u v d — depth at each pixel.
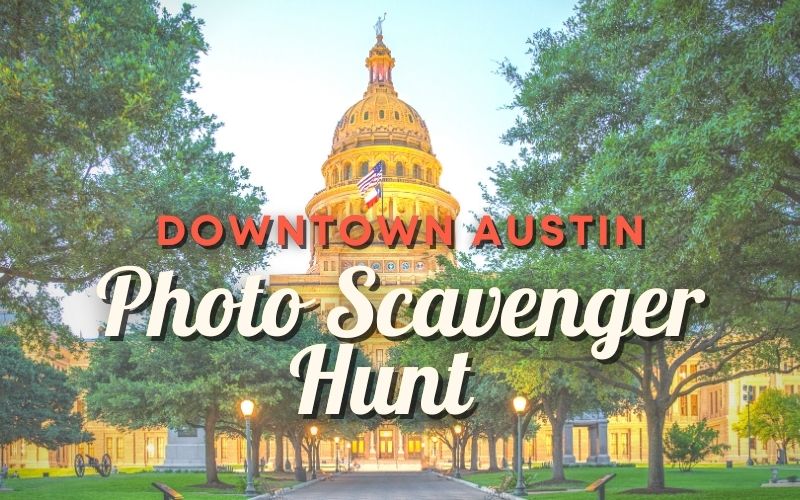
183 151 21.45
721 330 28.62
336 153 160.38
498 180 26.53
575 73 23.22
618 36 21.61
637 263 19.83
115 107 17.80
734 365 33.69
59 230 20.55
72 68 17.09
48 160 17.44
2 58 15.51
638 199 18.41
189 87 21.89
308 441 63.47
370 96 166.75
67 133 17.02
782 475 47.38
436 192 150.12
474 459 75.06
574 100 22.55
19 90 15.25
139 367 39.25
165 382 37.94
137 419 40.12
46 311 25.28
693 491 27.25
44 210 17.95
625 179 18.52
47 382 70.31
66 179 17.48
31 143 16.69
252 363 38.72
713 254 17.50
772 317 27.23
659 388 28.84
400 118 162.62
